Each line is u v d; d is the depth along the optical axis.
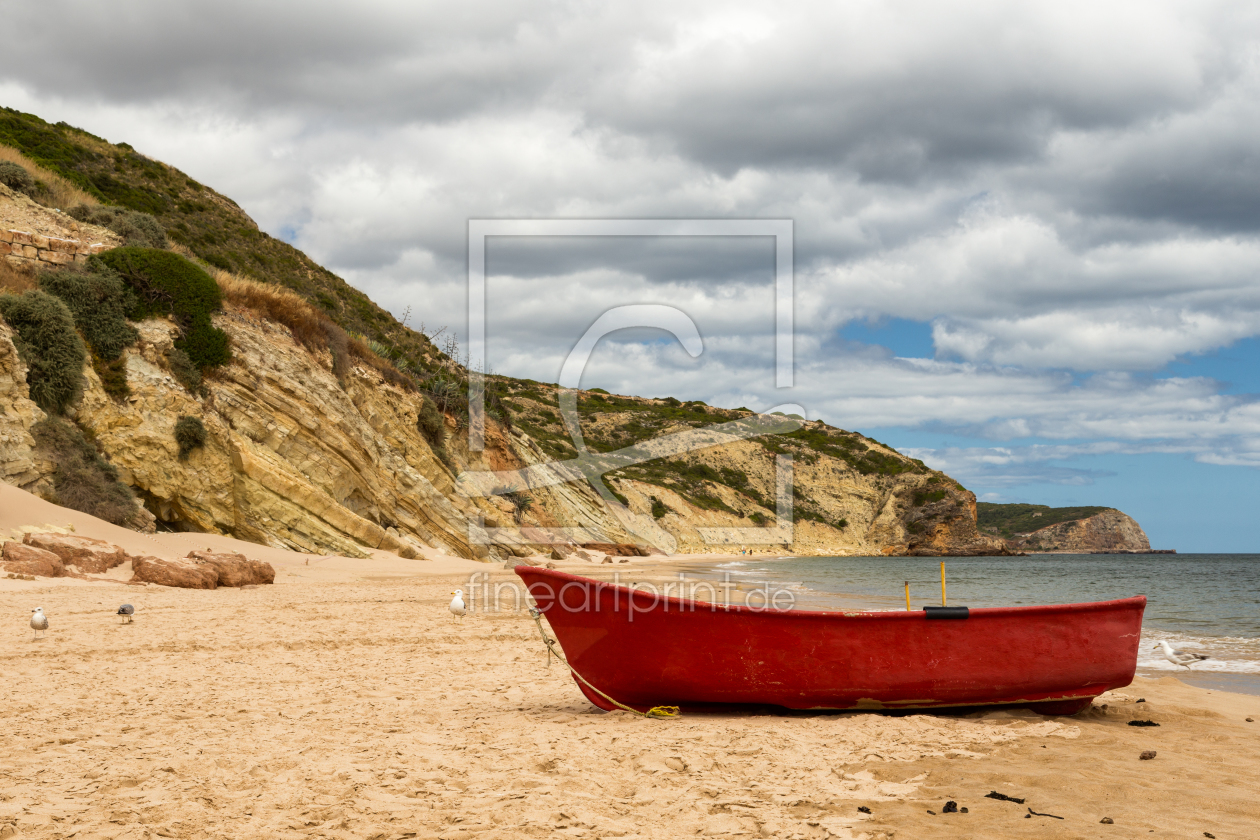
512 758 5.43
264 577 19.58
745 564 53.28
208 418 25.00
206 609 14.21
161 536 21.86
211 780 4.89
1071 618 6.89
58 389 21.44
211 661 9.57
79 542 17.23
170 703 7.29
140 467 22.77
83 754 5.50
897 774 5.11
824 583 34.34
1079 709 7.04
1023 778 5.00
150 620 12.55
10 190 27.55
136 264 25.23
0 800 4.48
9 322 21.23
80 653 9.74
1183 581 43.09
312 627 12.55
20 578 15.19
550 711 7.22
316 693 7.88
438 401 39.22
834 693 6.83
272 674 8.88
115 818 4.19
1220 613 21.48
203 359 25.88
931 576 45.59
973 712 6.98
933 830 4.07
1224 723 6.79
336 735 6.12
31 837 3.92
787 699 6.89
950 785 4.88
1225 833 4.05
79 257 25.59
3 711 6.86
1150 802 4.57
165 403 23.91
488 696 7.91
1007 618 6.85
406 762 5.29
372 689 8.14
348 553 27.70
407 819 4.17
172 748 5.66
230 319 27.62
